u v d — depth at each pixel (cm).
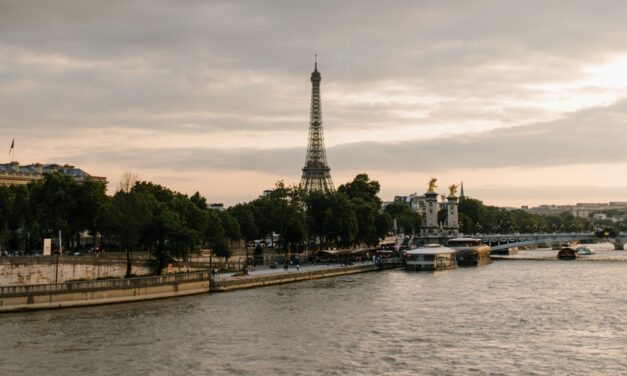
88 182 19488
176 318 13088
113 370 9294
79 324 12250
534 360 10044
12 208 19438
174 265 19375
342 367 9575
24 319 12562
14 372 9138
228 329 12112
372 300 16112
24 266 14762
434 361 9956
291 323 12788
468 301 16088
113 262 16875
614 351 10606
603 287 19388
